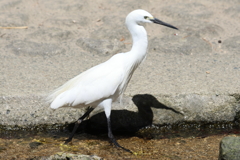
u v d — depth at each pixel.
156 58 12.23
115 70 8.38
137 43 8.65
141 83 10.34
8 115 9.27
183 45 12.95
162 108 9.52
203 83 10.25
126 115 9.42
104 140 8.94
